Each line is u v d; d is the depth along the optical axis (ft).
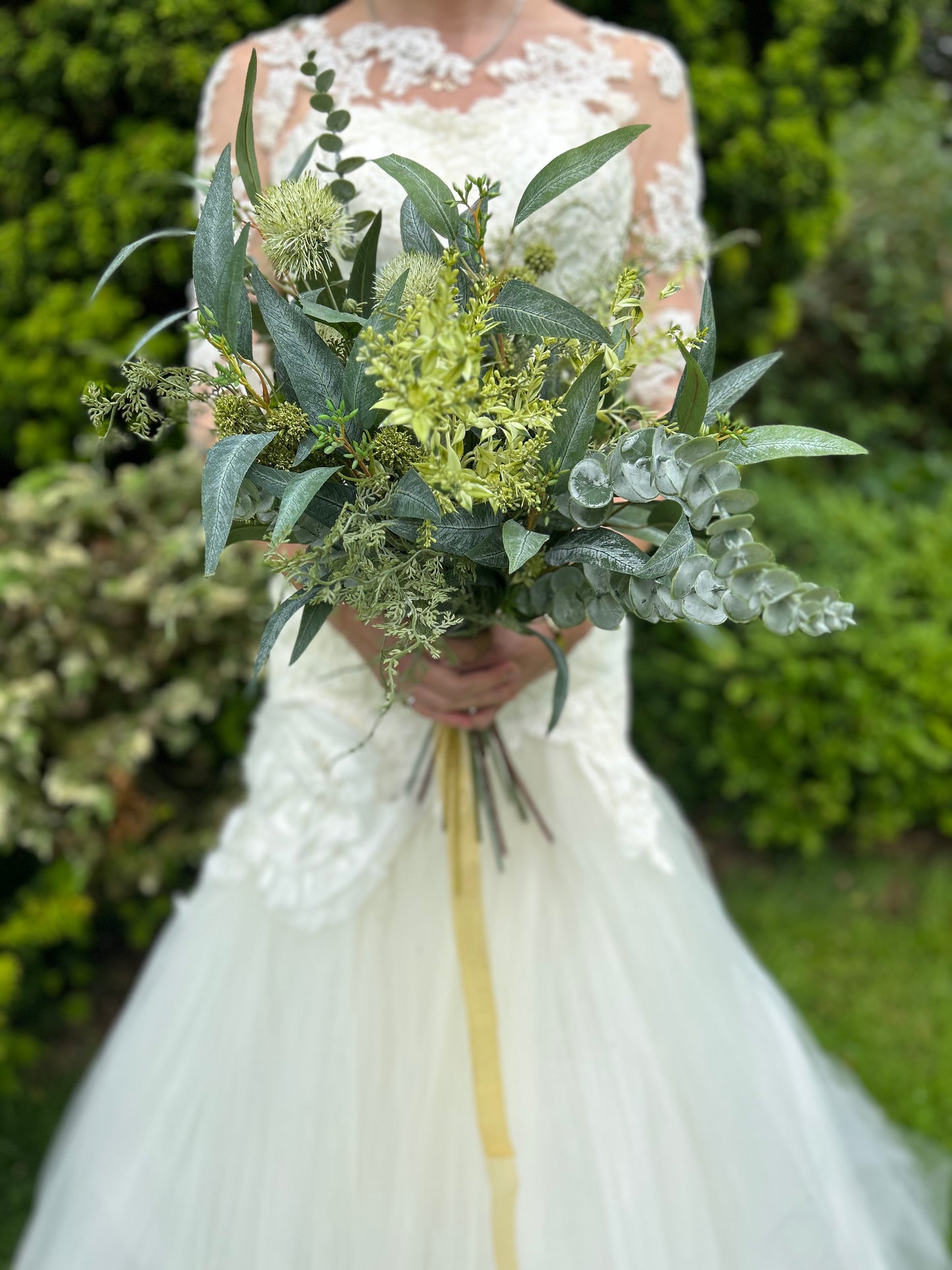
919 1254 5.90
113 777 7.99
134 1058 5.28
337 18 5.04
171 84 8.70
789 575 2.57
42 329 8.96
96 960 9.39
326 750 4.76
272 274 3.95
